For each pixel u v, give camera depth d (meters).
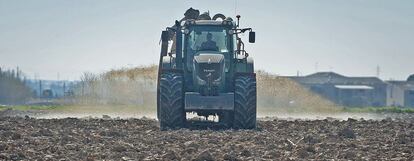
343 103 131.25
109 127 24.41
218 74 24.67
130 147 17.53
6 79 117.62
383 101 134.88
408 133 22.69
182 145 18.06
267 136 21.14
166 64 25.89
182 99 24.89
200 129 24.14
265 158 15.96
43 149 16.97
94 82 51.09
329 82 132.50
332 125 26.66
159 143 18.75
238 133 22.17
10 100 116.62
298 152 16.45
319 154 16.33
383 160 15.69
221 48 25.84
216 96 24.59
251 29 26.14
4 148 16.94
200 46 25.81
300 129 24.52
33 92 130.88
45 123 25.78
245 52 26.28
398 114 44.72
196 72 24.78
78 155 16.12
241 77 25.23
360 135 22.34
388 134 22.81
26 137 19.97
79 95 51.34
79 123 25.95
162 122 24.77
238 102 24.66
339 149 17.86
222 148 17.52
